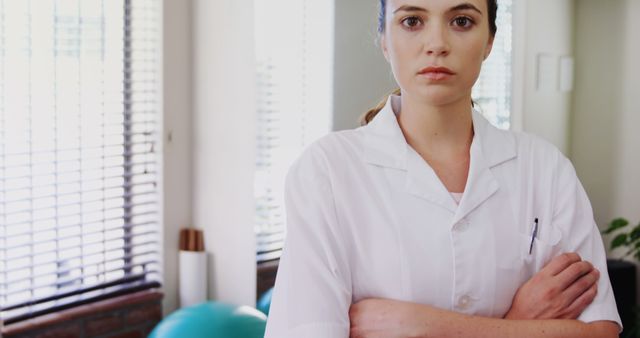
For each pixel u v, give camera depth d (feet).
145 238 9.47
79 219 8.93
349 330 3.47
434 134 3.63
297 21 7.89
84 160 8.88
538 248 3.67
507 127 7.71
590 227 3.78
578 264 3.61
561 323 3.53
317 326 3.36
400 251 3.50
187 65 9.31
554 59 7.66
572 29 7.63
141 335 9.23
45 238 8.66
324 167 3.61
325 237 3.50
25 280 8.49
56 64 8.57
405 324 3.41
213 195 9.20
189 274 9.29
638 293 7.64
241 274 9.00
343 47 7.45
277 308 3.47
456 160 3.65
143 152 9.34
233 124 8.87
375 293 3.54
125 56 9.14
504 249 3.59
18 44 8.25
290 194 3.61
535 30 7.67
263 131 8.50
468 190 3.56
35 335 8.37
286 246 3.54
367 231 3.55
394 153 3.60
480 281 3.54
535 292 3.58
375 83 7.22
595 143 7.64
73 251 8.90
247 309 8.39
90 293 8.94
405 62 3.42
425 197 3.53
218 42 8.96
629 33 7.41
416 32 3.39
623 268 7.66
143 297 9.20
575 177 3.80
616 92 7.52
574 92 7.67
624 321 7.67
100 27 8.90
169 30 9.26
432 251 3.50
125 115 9.20
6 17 8.14
